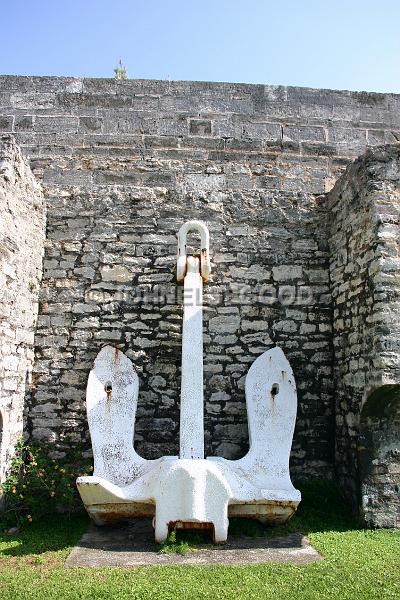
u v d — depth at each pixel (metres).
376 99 6.38
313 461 5.47
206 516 4.04
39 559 3.76
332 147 6.18
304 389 5.60
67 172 5.89
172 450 5.39
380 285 4.55
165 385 5.50
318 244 5.91
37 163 5.90
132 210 5.82
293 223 5.94
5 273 4.64
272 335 5.68
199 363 4.69
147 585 3.26
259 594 3.15
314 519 4.72
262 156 6.08
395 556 3.81
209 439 5.45
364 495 4.62
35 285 5.46
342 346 5.39
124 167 5.93
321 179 6.08
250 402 4.96
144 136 6.03
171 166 5.97
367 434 4.72
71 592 3.16
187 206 5.88
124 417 4.82
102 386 4.91
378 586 3.28
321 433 5.52
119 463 4.62
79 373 5.48
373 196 4.73
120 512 4.36
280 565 3.62
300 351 5.67
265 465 4.65
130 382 4.97
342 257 5.47
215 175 5.99
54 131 5.99
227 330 5.65
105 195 5.84
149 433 5.41
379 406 4.67
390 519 4.59
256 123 6.16
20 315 5.05
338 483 5.29
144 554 3.88
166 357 5.55
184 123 6.09
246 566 3.59
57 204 5.80
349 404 5.12
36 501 4.86
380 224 4.65
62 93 6.09
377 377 4.47
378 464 4.67
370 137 6.27
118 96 6.11
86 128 6.02
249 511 4.29
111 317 5.59
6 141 4.77
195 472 4.07
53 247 5.71
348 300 5.26
